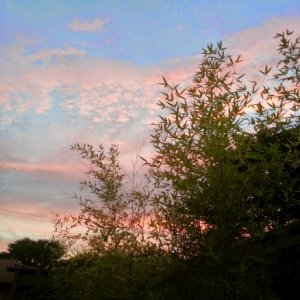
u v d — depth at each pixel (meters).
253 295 2.82
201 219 3.12
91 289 4.39
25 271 9.39
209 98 3.22
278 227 3.21
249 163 3.17
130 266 3.86
